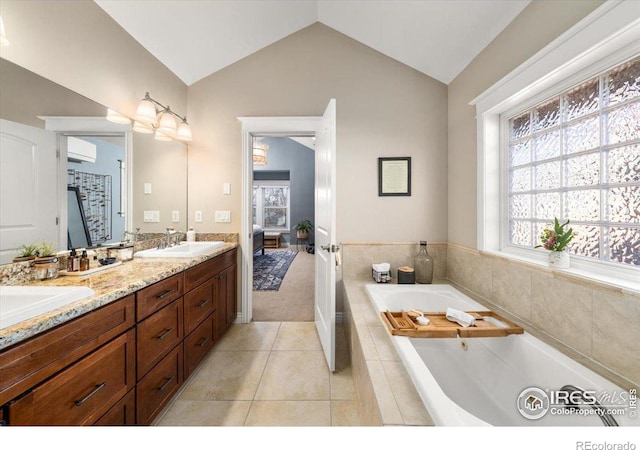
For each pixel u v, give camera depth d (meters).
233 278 2.60
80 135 1.61
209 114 2.66
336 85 2.61
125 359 1.20
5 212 1.21
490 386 1.45
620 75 1.19
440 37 2.08
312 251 7.11
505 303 1.74
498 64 1.80
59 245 1.47
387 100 2.59
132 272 1.49
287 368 1.94
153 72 2.22
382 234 2.62
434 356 1.74
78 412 0.98
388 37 2.36
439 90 2.58
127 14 1.86
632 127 1.15
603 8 1.07
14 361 0.78
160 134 2.31
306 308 3.09
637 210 1.14
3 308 1.05
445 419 0.82
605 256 1.26
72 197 1.55
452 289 2.21
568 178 1.46
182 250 2.35
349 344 2.08
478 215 2.04
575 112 1.41
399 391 1.02
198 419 1.47
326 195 2.09
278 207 8.77
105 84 1.78
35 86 1.35
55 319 0.88
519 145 1.83
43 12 1.39
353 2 2.16
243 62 2.64
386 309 1.74
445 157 2.59
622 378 1.04
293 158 7.94
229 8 2.08
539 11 1.45
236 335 2.43
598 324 1.14
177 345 1.63
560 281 1.32
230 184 2.68
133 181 2.03
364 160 2.61
